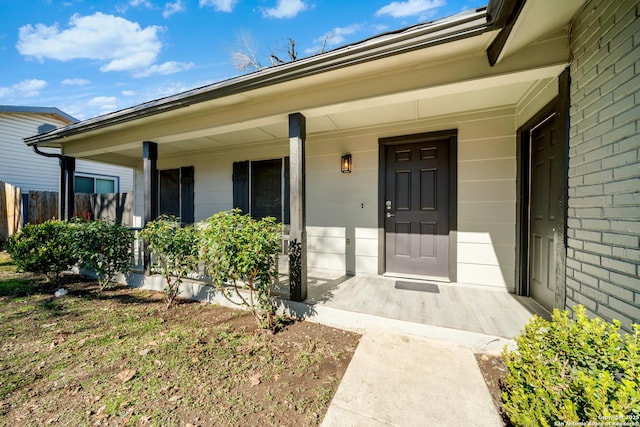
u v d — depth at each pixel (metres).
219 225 2.52
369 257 3.91
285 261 4.76
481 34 1.92
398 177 3.79
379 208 3.85
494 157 3.25
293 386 1.79
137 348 2.28
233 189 5.12
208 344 2.34
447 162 3.53
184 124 3.56
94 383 1.84
